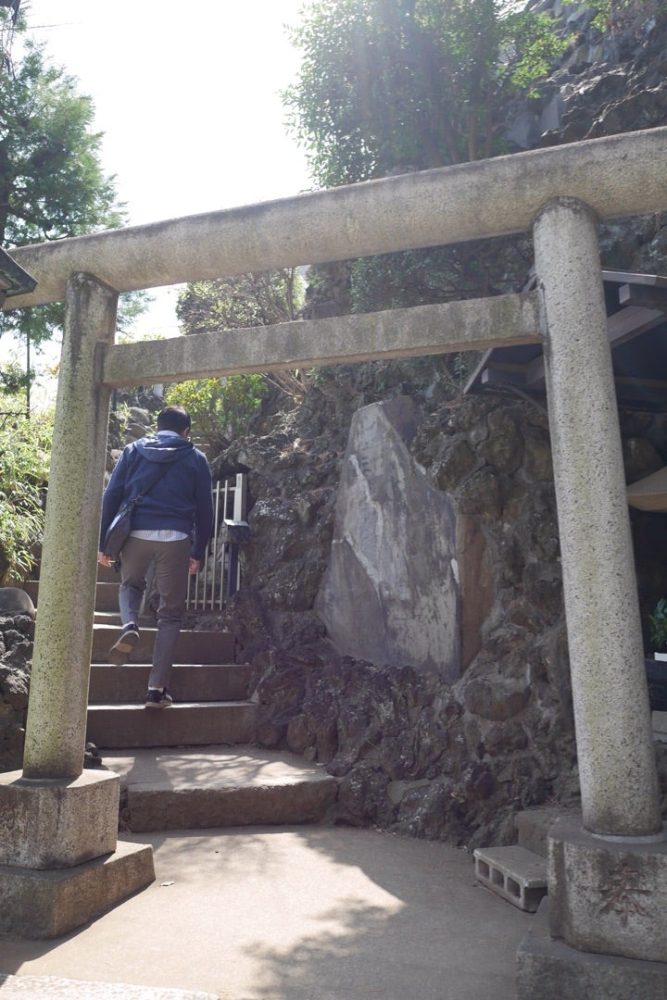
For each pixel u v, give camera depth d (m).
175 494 4.57
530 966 2.15
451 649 4.46
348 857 3.50
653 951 2.10
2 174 7.37
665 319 3.51
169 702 4.59
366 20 6.29
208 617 6.10
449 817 3.83
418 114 6.45
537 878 2.89
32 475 6.81
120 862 2.93
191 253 3.11
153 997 2.09
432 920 2.79
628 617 2.38
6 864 2.73
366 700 4.59
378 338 2.81
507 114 7.47
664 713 3.72
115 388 3.23
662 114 6.37
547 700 4.04
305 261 3.08
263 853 3.49
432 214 2.83
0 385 7.46
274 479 6.48
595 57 8.04
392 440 5.14
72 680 2.96
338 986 2.27
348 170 6.62
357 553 5.25
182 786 3.86
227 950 2.51
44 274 3.27
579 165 2.65
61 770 2.91
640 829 2.26
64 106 7.52
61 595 2.97
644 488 3.97
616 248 5.76
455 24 6.22
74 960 2.41
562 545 2.50
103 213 7.75
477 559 4.51
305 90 6.48
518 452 4.63
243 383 9.77
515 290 6.00
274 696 4.96
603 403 2.51
